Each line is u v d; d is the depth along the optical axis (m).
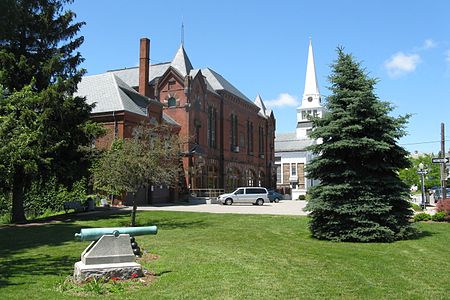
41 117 23.61
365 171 17.09
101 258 9.42
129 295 8.24
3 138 17.73
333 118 17.39
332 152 17.22
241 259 12.30
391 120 17.03
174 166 23.61
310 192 17.38
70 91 27.22
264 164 76.38
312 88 107.94
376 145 16.33
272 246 15.12
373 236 15.99
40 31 26.77
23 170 23.33
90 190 36.53
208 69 62.69
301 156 91.00
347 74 17.50
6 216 29.56
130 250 9.73
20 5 24.80
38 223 24.27
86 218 26.67
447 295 8.52
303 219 25.94
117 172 21.33
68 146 26.58
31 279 9.73
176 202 47.12
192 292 8.48
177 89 50.62
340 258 12.52
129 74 53.91
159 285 9.03
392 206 16.56
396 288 9.00
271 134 80.44
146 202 42.69
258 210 35.41
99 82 42.72
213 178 56.78
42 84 26.55
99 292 8.39
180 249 14.35
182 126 49.94
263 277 9.89
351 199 16.58
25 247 15.37
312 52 109.56
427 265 11.50
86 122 27.59
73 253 13.86
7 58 24.47
